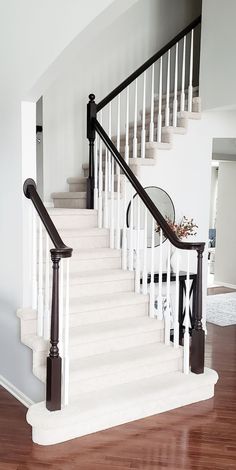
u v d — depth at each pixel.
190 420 3.45
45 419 3.07
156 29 6.67
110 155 4.80
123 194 5.11
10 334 3.96
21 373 3.81
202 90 5.44
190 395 3.71
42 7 3.41
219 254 9.08
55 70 3.46
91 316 3.97
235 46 4.97
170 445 3.10
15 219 3.80
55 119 6.06
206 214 5.74
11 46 3.71
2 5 3.76
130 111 6.49
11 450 3.02
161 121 5.55
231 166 8.77
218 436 3.23
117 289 4.36
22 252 3.73
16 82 3.67
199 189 5.66
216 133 5.68
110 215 5.04
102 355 3.73
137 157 5.48
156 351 3.85
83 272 4.36
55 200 5.76
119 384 3.61
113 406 3.30
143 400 3.43
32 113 3.70
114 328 3.86
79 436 3.19
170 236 3.94
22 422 3.41
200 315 3.88
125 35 6.43
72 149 6.21
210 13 5.26
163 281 5.25
